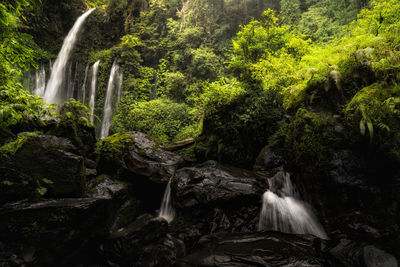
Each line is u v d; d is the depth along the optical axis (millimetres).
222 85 9188
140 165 6750
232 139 7875
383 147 4000
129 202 5965
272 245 3928
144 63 19672
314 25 13633
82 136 6430
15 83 4367
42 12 18703
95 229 3693
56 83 18188
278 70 7773
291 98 6305
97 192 5359
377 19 6441
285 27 10336
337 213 4426
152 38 19672
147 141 7930
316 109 5297
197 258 3861
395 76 4281
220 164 6586
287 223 4746
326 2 14547
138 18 20578
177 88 16672
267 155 6793
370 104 4199
